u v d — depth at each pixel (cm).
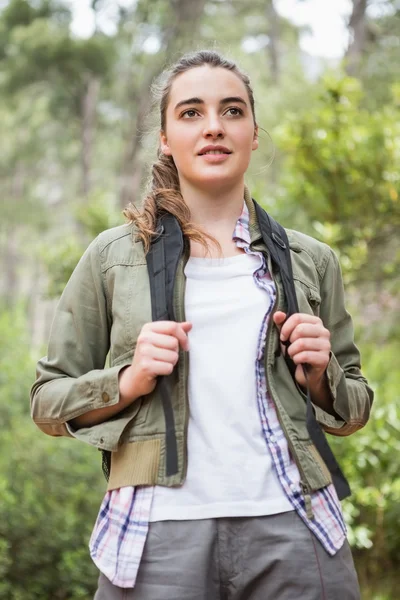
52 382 195
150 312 189
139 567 177
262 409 186
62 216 3294
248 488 180
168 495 179
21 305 1074
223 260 197
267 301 193
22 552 547
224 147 196
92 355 202
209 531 177
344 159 499
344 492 187
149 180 220
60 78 2288
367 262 522
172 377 184
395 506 474
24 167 3241
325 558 182
